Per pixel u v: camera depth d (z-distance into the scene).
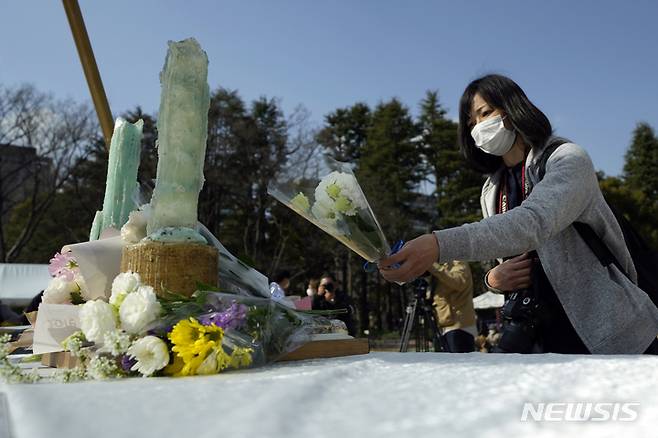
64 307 1.37
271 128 26.22
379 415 0.59
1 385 0.91
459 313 5.23
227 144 25.05
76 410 0.57
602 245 1.98
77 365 1.24
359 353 1.58
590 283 1.96
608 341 1.90
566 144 2.00
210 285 1.40
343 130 40.91
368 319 33.16
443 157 36.94
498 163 2.54
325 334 1.61
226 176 24.80
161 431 0.50
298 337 1.40
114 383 0.90
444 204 35.44
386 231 27.28
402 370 0.94
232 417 0.55
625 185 39.19
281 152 25.06
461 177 35.44
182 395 0.67
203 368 1.12
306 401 0.63
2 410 0.63
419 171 38.19
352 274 30.89
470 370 0.92
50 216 26.12
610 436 0.55
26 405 0.57
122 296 1.24
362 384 0.78
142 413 0.57
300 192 1.60
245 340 1.26
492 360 1.23
